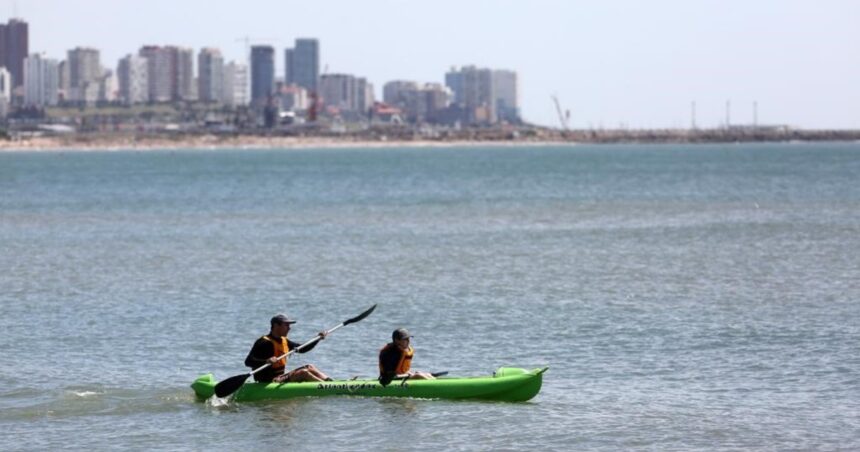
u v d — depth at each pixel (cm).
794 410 7419
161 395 7956
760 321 10550
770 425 7081
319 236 19512
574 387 8088
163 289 13112
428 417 7319
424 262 15462
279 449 6731
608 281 13425
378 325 10619
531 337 9912
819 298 11925
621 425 7100
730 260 15412
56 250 17488
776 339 9675
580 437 6869
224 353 9412
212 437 6981
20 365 8950
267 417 7375
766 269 14400
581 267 14800
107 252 17125
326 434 6994
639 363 8856
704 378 8325
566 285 13112
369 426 7131
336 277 14012
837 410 7406
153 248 17662
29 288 13300
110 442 6888
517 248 17225
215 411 7556
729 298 12012
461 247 17425
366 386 7788
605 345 9550
